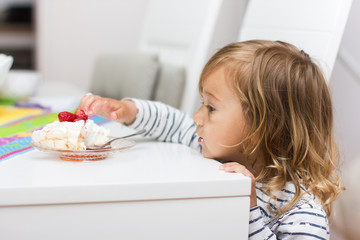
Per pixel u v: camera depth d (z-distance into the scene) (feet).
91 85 6.80
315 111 2.86
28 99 5.23
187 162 2.45
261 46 2.89
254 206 2.44
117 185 2.02
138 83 5.28
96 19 9.32
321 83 2.93
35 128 3.46
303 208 2.68
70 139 2.41
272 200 2.74
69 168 2.24
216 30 4.99
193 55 5.06
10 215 1.97
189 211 2.13
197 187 2.11
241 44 2.93
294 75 2.79
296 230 2.62
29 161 2.36
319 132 2.89
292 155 2.81
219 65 2.76
